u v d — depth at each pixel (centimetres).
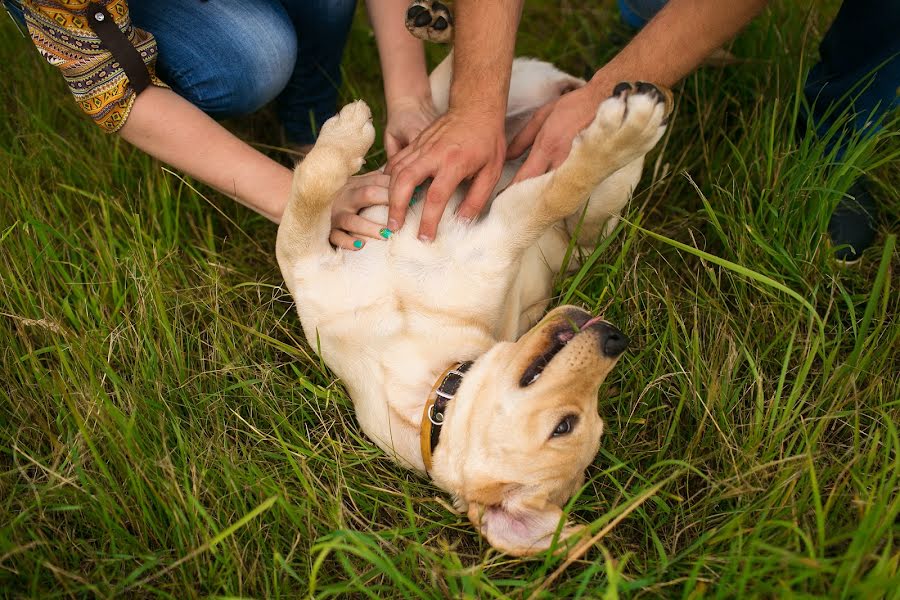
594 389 110
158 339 123
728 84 154
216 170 119
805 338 125
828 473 110
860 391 119
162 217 137
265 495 111
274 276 137
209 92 129
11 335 120
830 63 139
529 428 107
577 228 126
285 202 119
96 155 144
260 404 120
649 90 103
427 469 113
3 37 156
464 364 114
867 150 129
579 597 98
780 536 105
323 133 110
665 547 112
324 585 105
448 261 117
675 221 144
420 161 110
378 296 116
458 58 115
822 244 130
